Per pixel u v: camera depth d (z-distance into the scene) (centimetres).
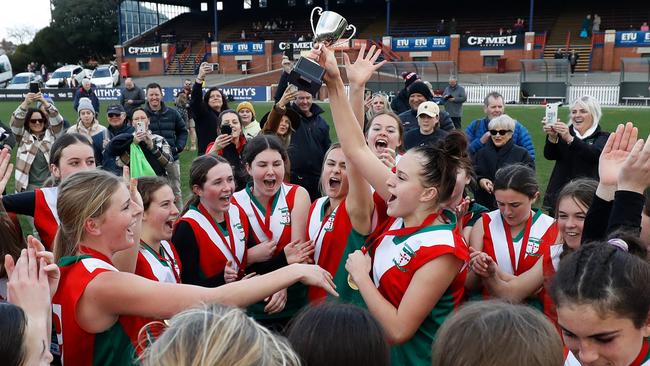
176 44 4928
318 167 645
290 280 229
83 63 6241
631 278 164
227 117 601
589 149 541
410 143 627
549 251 296
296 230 372
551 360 147
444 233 235
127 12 5684
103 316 207
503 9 4719
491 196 580
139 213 256
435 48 4272
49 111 688
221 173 344
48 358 185
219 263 346
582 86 2969
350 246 289
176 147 870
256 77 3878
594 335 166
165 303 206
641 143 203
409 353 243
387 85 3353
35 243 206
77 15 6016
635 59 2812
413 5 5075
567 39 4025
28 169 655
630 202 206
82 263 213
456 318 161
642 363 170
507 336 148
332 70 261
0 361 162
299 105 657
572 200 283
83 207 217
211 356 133
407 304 229
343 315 174
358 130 267
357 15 5147
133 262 255
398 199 244
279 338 158
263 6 5662
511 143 584
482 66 4194
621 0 4425
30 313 191
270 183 379
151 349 143
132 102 1313
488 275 300
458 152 247
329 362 165
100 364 211
